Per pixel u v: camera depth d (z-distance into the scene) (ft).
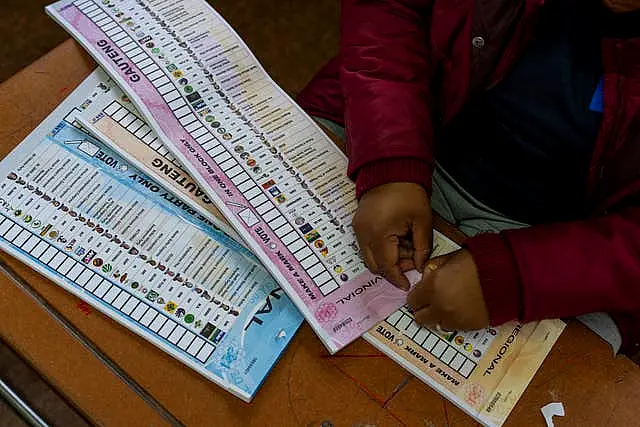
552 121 2.71
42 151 2.37
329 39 5.26
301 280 2.19
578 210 2.94
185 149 2.38
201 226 2.29
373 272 2.25
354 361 2.11
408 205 2.38
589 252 2.22
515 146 2.87
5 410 4.13
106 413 2.01
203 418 2.02
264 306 2.16
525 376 2.12
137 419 2.01
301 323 2.15
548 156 2.80
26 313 2.12
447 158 3.12
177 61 2.55
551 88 2.66
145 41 2.58
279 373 2.08
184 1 2.70
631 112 2.41
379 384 2.09
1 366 4.21
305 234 2.28
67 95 2.48
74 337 2.10
